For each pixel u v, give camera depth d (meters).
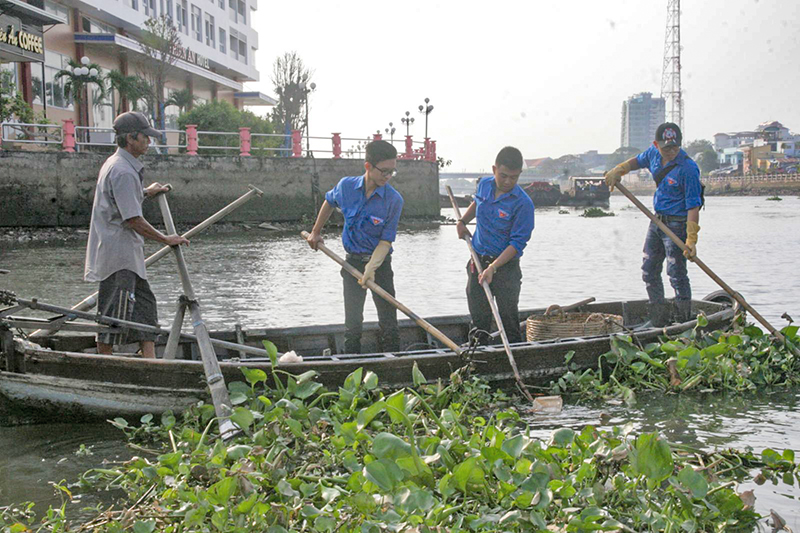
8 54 22.12
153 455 4.76
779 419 5.46
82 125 29.09
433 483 3.76
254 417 4.38
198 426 5.07
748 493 3.77
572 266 15.62
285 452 4.24
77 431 5.22
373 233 6.25
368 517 3.41
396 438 3.86
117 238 5.53
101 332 5.50
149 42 29.81
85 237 21.14
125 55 31.64
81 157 21.84
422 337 7.49
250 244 20.36
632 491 3.80
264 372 5.13
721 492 3.72
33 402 5.17
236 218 25.08
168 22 30.67
